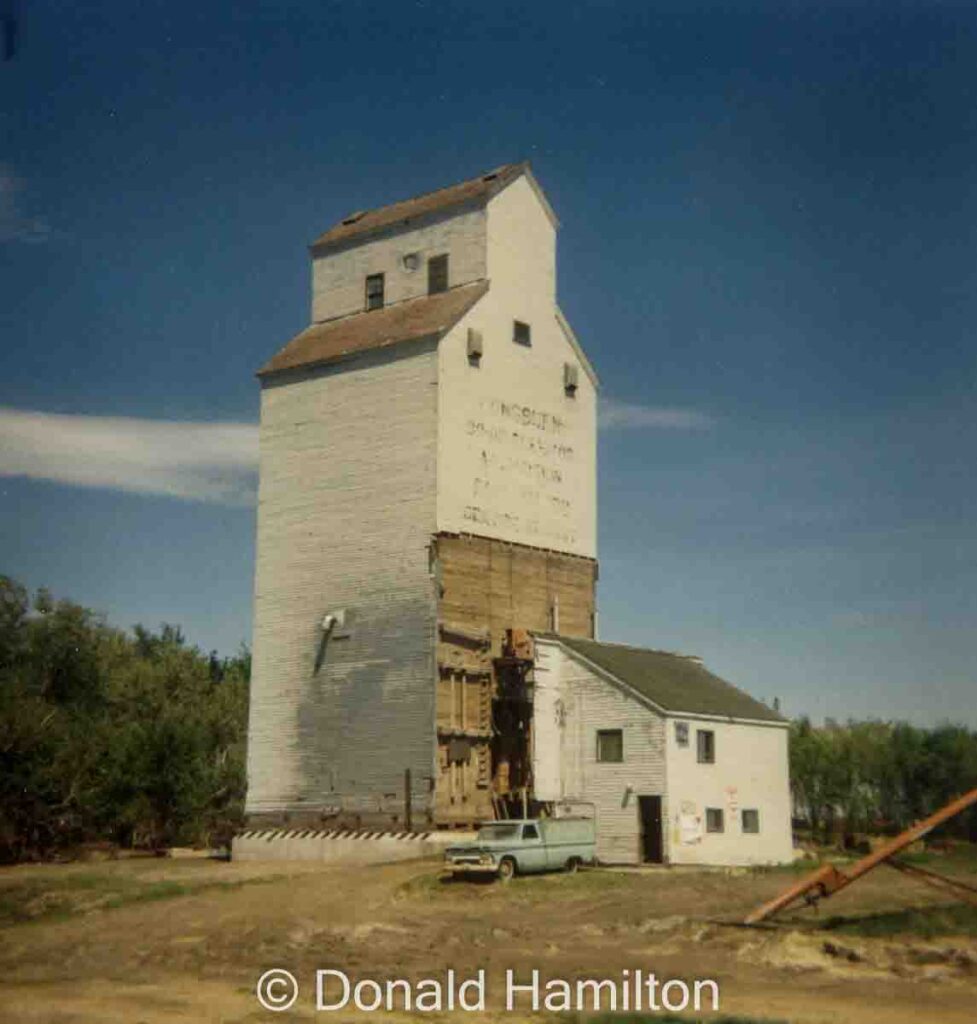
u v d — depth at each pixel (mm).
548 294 62281
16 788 66688
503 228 60531
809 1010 24469
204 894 43875
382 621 55500
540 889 41719
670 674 57938
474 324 58062
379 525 56531
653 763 51688
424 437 55875
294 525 59156
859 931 32062
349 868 50469
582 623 61000
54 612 87125
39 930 38156
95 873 52844
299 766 56812
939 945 30391
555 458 61125
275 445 60469
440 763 53000
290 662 58031
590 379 63625
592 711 53750
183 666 100250
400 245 62312
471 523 56438
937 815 34094
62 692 86000
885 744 86500
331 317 64062
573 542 61281
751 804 55250
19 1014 24969
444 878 43750
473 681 55125
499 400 58781
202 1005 25859
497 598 56938
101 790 70938
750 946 30891
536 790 53438
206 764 81750
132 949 33562
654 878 44531
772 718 57688
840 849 68312
